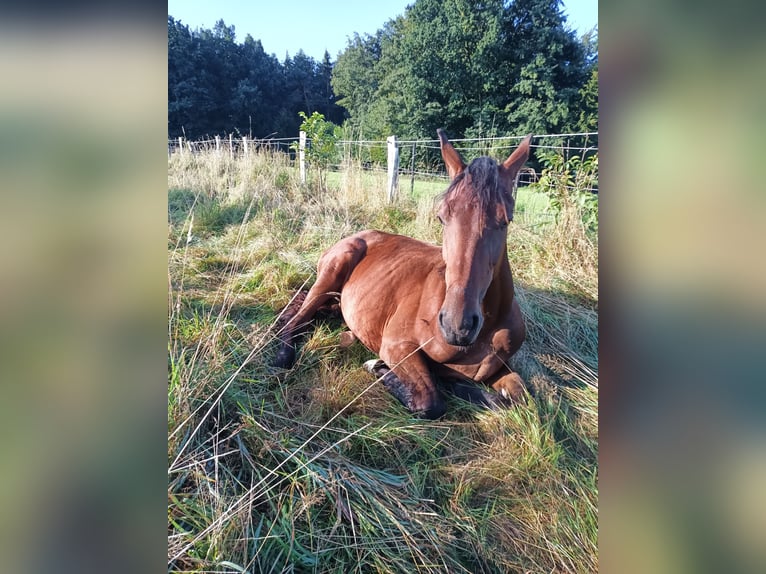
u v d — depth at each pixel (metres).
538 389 2.02
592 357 2.47
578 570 1.28
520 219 4.14
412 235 4.02
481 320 1.70
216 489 1.36
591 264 3.34
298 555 1.27
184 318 2.21
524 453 1.68
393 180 5.29
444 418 1.95
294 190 5.20
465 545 1.37
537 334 2.62
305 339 2.49
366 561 1.29
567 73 11.78
